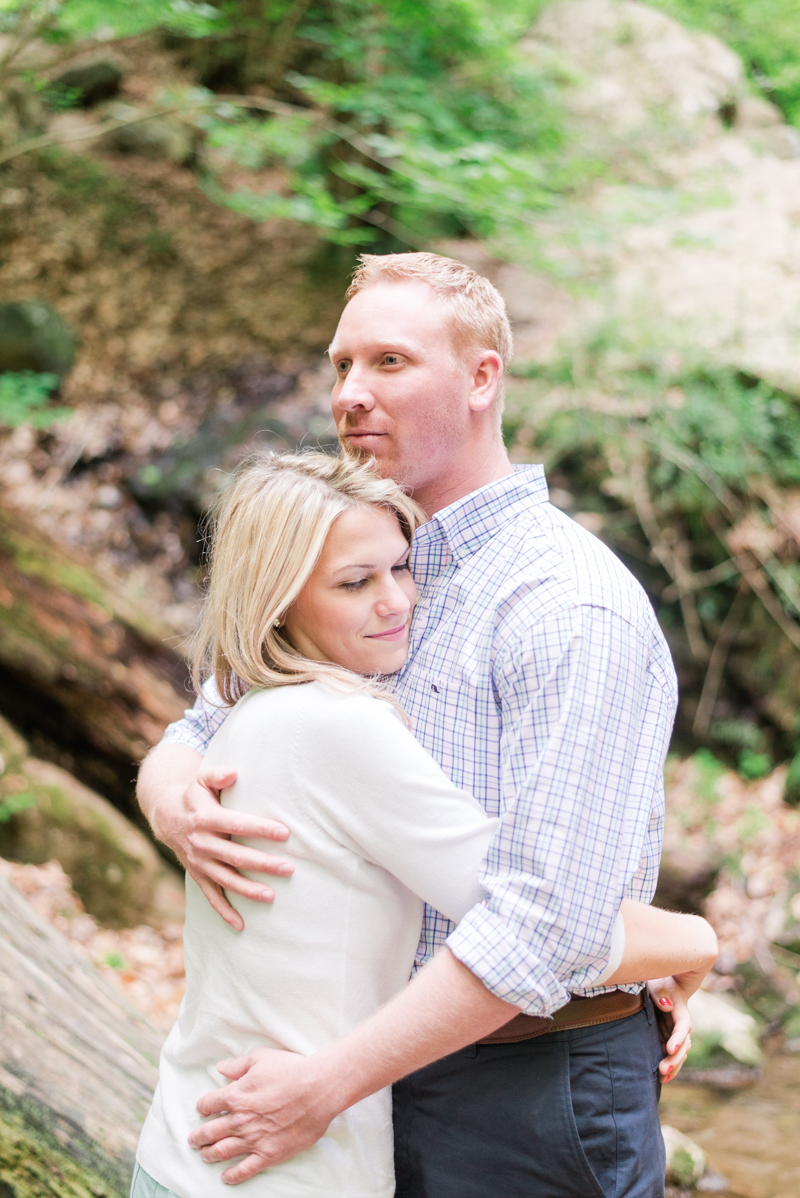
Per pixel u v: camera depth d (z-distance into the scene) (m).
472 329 1.55
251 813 1.29
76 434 6.16
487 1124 1.34
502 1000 1.16
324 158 6.43
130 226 6.85
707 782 5.44
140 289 6.69
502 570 1.39
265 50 6.84
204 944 1.36
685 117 7.73
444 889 1.23
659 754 1.36
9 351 6.06
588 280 6.42
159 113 5.10
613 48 7.97
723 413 5.73
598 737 1.23
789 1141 3.37
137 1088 2.12
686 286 6.36
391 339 1.51
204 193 7.11
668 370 5.89
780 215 6.98
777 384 5.82
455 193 4.76
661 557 5.62
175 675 4.62
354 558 1.33
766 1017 4.31
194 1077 1.35
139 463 6.13
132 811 4.54
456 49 5.69
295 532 1.31
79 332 6.46
